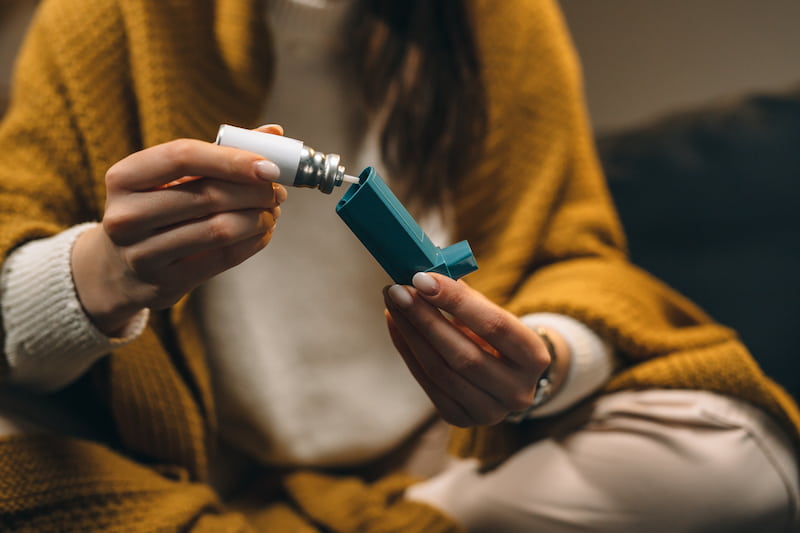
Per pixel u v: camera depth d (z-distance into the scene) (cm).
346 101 85
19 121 71
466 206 85
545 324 68
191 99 73
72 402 71
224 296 79
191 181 43
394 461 87
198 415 73
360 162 85
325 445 83
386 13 83
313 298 82
